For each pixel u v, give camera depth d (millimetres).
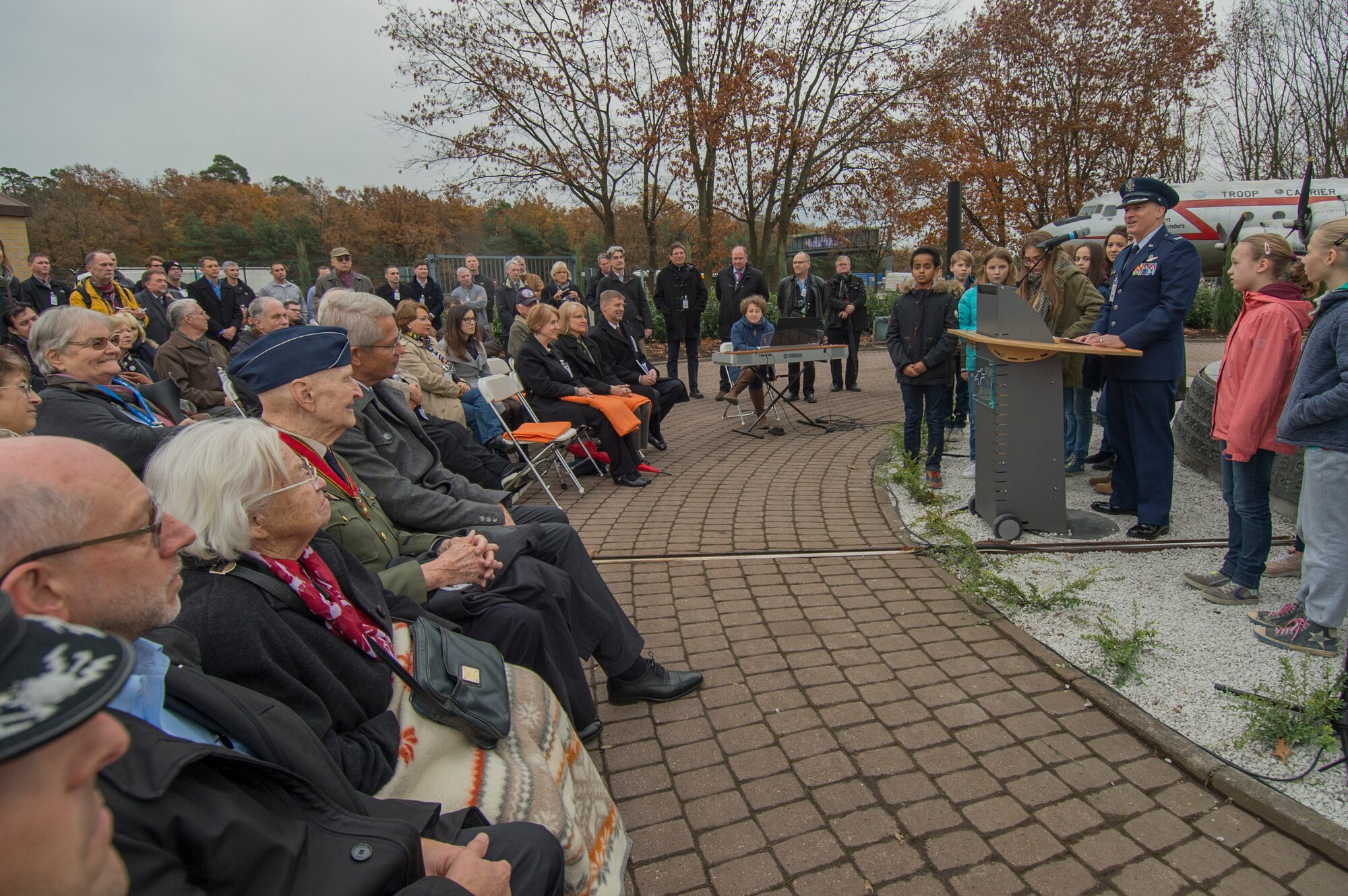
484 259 18453
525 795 1765
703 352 16328
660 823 2293
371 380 3416
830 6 18562
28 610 1043
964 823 2232
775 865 2104
